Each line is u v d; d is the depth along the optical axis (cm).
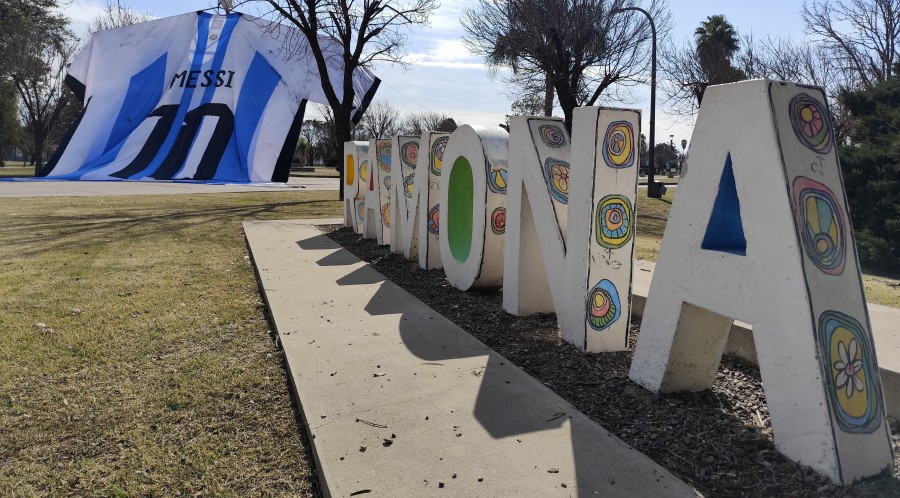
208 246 1015
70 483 305
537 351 484
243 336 532
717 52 2748
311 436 333
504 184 639
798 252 291
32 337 518
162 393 409
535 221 545
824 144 313
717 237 357
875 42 2150
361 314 586
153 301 641
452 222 719
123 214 1441
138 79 2702
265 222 1327
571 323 496
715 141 342
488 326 555
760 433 335
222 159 2627
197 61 2664
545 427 344
